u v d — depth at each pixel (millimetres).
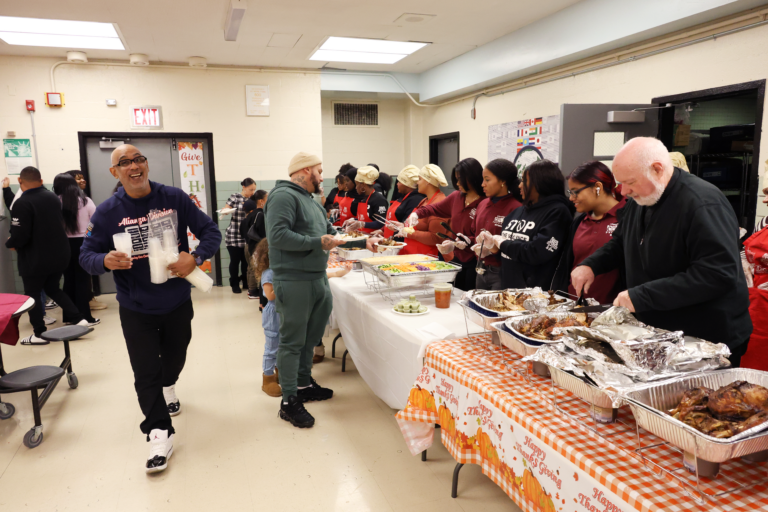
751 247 2188
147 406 2301
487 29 5098
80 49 5371
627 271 1692
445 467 2309
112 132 5906
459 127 6996
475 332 2082
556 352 1309
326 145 7977
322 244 2525
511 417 1398
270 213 2553
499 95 6027
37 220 3980
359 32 5082
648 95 4066
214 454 2438
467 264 3111
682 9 3443
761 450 984
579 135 3643
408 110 8086
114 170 2160
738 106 4461
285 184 2627
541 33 4789
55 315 5180
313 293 2682
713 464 985
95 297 5961
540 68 5070
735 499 967
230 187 6418
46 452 2484
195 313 5176
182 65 6055
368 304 2629
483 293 1933
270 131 6492
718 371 1207
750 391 1035
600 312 1609
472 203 3086
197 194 6379
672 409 1126
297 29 4906
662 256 1514
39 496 2123
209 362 3740
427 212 3574
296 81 6535
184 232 2426
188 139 6250
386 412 2869
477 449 1641
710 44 3561
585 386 1206
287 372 2717
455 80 6367
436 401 1890
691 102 3820
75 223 4656
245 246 5863
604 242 2068
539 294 1896
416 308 2404
